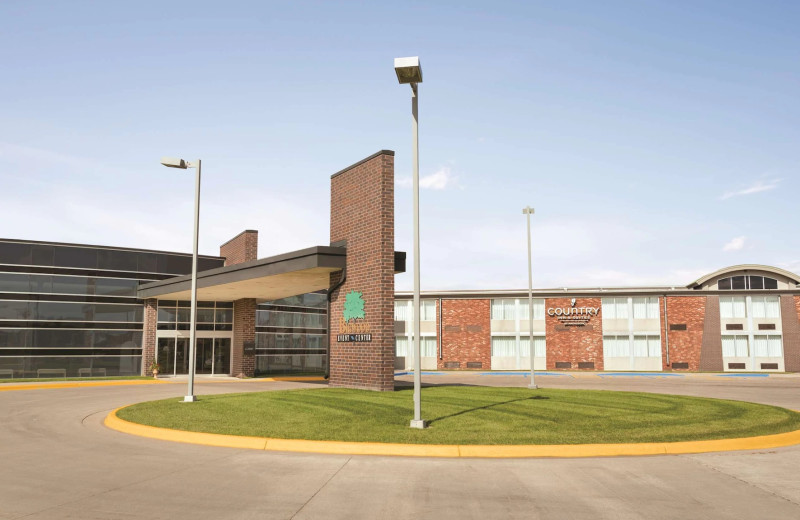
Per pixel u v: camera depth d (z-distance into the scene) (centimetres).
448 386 2608
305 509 789
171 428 1406
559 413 1600
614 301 5403
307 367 4609
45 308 3656
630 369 5294
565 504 816
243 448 1242
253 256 4003
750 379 4112
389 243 2320
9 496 848
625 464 1086
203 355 4088
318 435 1288
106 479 957
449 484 928
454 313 5625
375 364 2280
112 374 3816
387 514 768
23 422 1675
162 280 3762
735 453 1200
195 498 841
